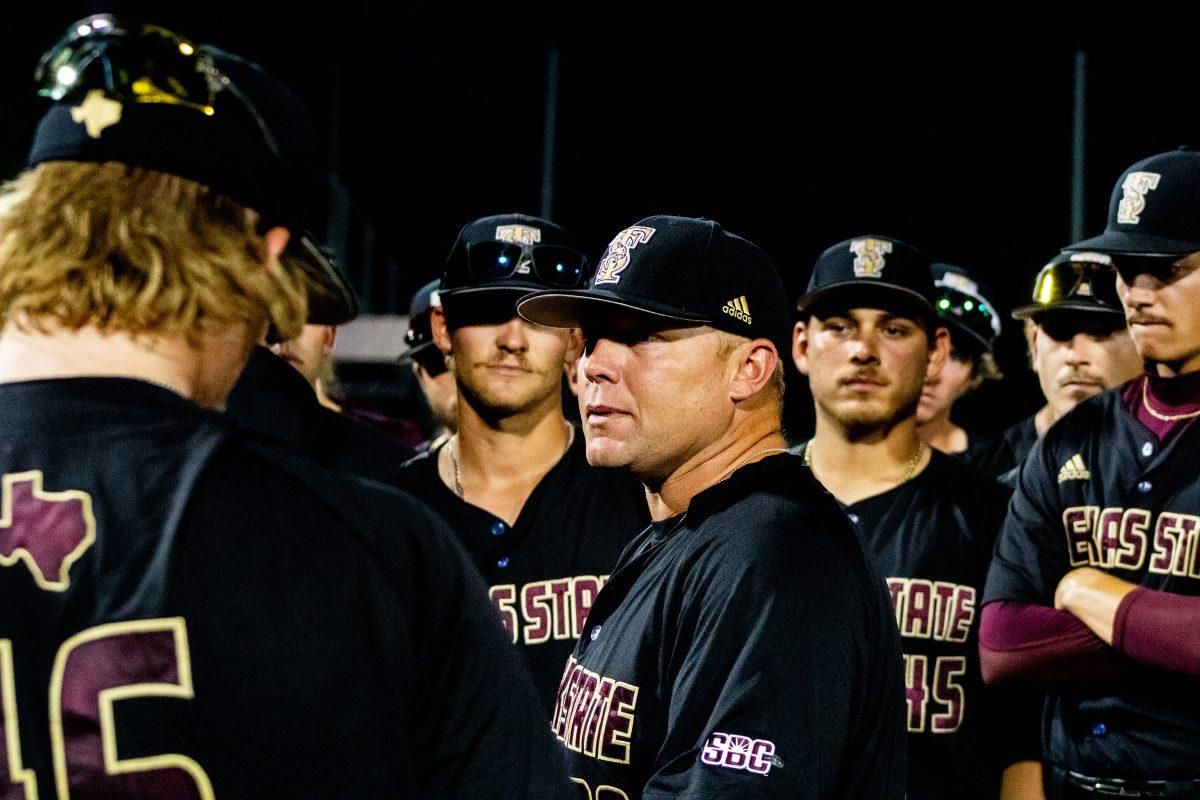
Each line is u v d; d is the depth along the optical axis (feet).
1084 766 7.89
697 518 5.33
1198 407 7.95
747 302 5.52
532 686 3.42
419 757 3.14
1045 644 7.94
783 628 4.65
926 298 9.37
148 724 2.82
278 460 3.15
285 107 3.50
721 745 4.51
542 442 8.92
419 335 12.10
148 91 3.12
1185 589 7.66
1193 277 7.66
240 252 3.19
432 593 3.18
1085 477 8.27
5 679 2.83
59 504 2.94
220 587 2.91
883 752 5.10
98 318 3.04
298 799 2.89
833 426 9.59
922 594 8.96
